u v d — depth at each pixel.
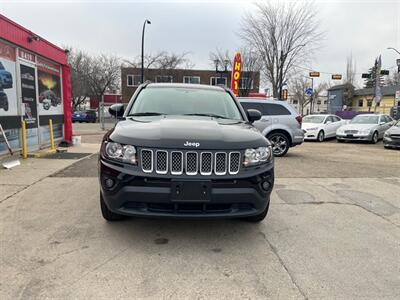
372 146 14.36
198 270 2.86
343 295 2.55
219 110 4.37
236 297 2.48
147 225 3.84
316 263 3.06
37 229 3.66
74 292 2.47
